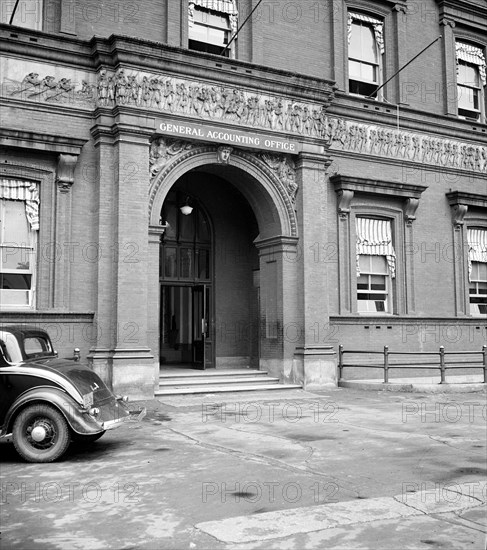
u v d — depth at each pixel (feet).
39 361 30.50
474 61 74.84
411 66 68.85
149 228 50.24
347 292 61.16
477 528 18.79
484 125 71.92
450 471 26.04
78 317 48.08
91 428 28.55
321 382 56.18
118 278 47.88
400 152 65.92
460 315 68.23
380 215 64.39
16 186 47.67
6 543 17.65
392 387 55.36
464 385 55.01
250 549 17.04
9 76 47.06
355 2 66.08
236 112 54.39
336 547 17.16
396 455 29.12
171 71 51.65
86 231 49.21
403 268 65.10
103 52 49.29
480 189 71.82
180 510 20.58
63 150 47.75
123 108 48.85
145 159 49.88
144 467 26.78
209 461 27.89
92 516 20.02
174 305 67.10
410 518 19.70
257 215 60.08
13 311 45.80
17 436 28.27
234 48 58.39
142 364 47.83
